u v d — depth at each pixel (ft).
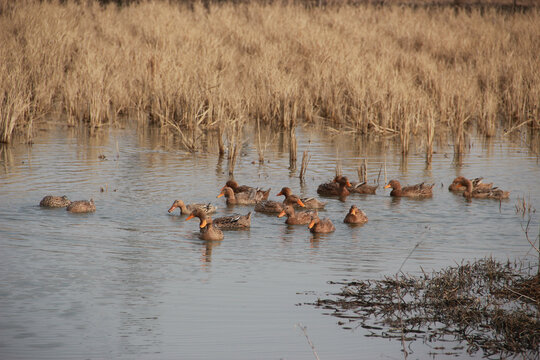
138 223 70.54
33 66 138.72
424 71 149.07
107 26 176.24
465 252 62.28
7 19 165.99
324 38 167.94
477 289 53.36
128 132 122.72
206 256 60.80
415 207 79.25
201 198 81.25
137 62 144.97
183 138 111.96
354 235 68.18
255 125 131.13
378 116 128.77
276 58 154.10
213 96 128.26
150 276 55.11
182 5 208.85
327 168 99.04
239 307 49.32
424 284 53.57
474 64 163.94
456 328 47.09
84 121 130.62
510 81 146.72
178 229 69.26
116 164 97.45
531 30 179.42
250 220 73.51
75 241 63.67
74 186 84.17
